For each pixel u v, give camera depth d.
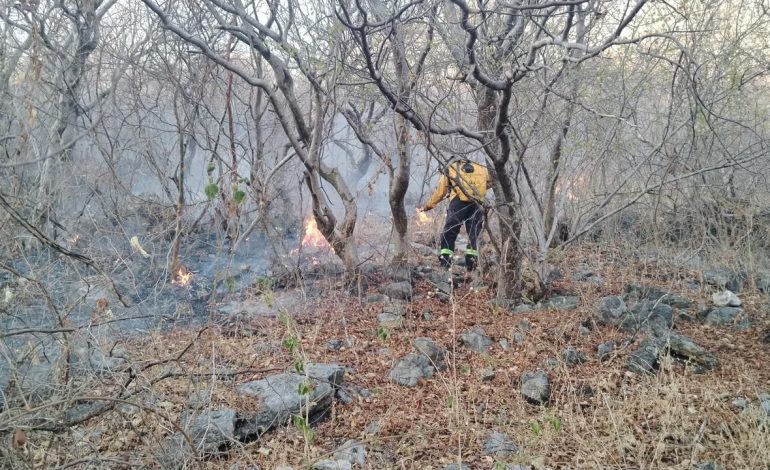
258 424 3.94
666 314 5.59
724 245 6.88
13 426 2.75
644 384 4.50
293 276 6.52
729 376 4.70
